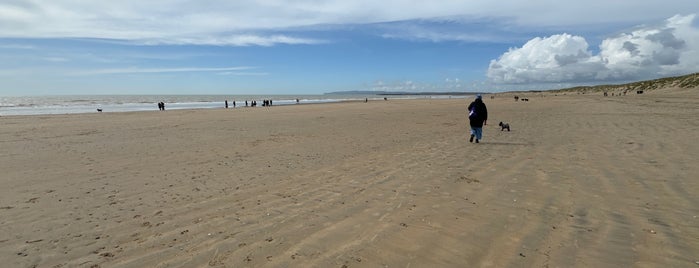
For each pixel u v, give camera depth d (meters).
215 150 11.30
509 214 4.90
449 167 8.05
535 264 3.48
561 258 3.59
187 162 9.34
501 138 12.86
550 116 22.75
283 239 4.26
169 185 6.96
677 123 15.25
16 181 7.38
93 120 25.77
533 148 10.38
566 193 5.80
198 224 4.82
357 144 12.19
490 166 8.07
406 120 22.81
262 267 3.58
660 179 6.40
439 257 3.69
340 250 3.91
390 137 14.02
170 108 51.28
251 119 25.47
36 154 10.77
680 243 3.85
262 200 5.88
